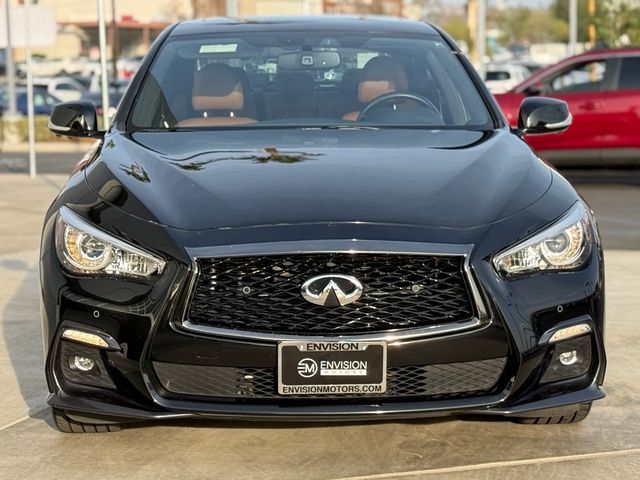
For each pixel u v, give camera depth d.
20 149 23.47
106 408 3.82
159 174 4.19
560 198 4.10
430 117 5.07
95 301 3.80
